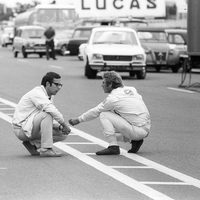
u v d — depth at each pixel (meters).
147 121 20.45
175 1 118.69
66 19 102.69
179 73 57.69
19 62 73.31
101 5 87.50
